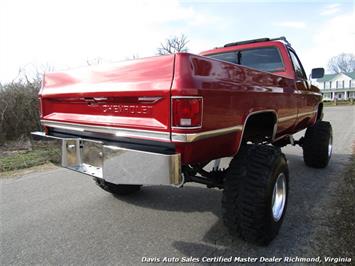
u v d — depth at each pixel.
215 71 2.19
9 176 5.18
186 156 2.03
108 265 2.41
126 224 3.14
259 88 2.71
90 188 4.39
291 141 4.65
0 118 8.42
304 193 3.89
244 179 2.40
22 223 3.24
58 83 3.08
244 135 3.07
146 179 2.10
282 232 2.84
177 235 2.87
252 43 4.39
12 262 2.49
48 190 4.36
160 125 2.09
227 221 2.51
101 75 2.55
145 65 2.18
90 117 2.70
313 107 5.09
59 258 2.53
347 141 7.91
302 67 4.76
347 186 4.11
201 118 2.00
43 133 3.37
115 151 2.30
